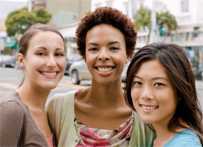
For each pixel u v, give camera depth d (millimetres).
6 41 62375
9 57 43094
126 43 3209
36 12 58250
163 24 38094
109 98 3209
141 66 2566
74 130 3131
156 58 2516
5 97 2637
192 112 2592
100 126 3191
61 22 67750
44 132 3016
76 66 21906
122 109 3197
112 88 3203
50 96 3387
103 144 3078
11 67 41688
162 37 37844
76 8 71062
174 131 2518
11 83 22719
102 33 3121
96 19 3137
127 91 2689
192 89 2582
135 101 2621
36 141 2543
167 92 2510
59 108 3201
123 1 43906
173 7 38656
